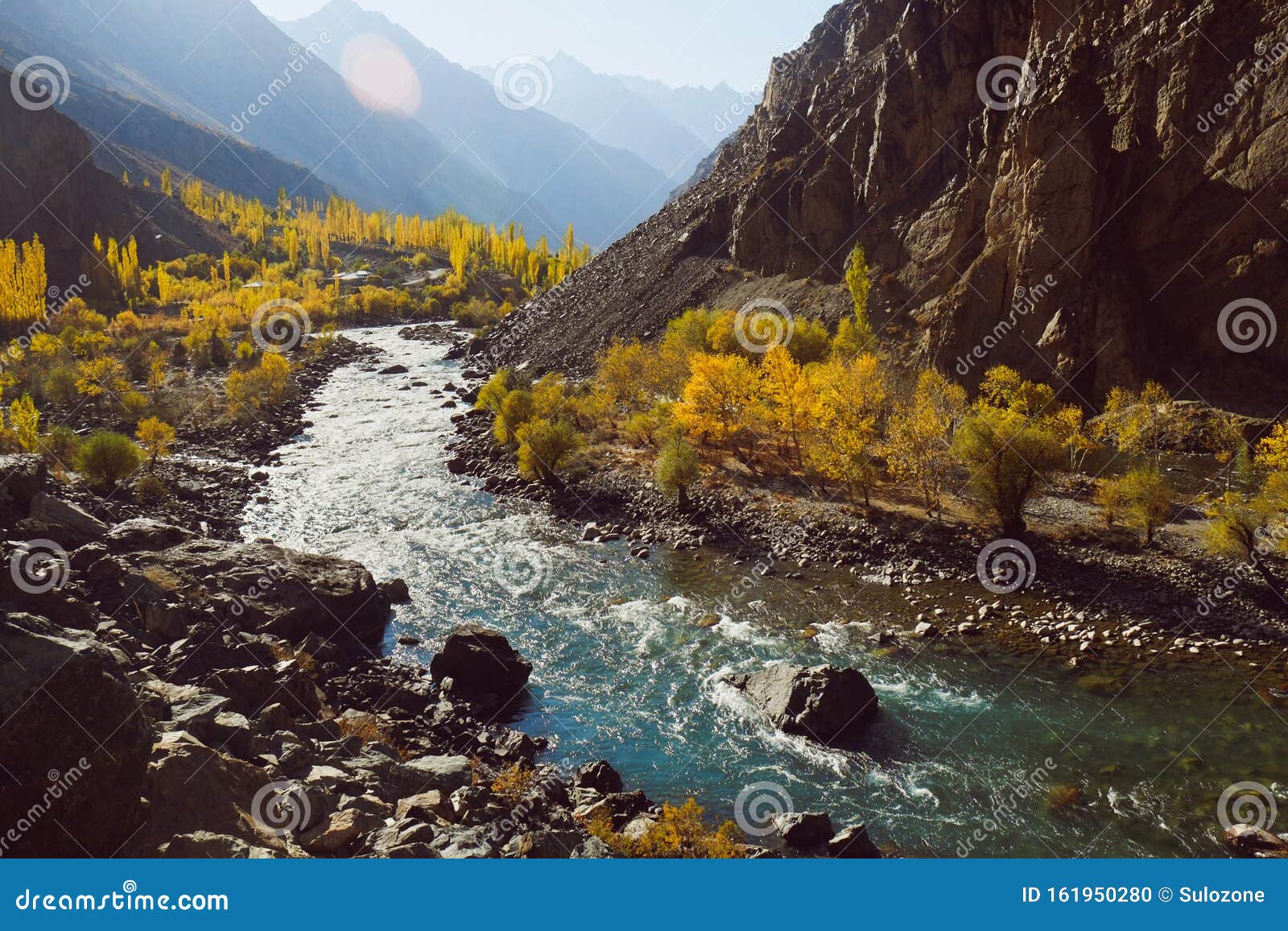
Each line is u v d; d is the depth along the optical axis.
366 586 28.31
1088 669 24.08
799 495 39.84
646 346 72.94
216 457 51.94
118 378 71.75
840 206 73.62
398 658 25.66
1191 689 22.62
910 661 25.08
